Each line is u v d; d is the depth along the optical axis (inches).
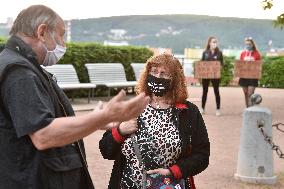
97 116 118.0
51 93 131.3
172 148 167.8
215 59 649.0
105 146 170.9
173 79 170.1
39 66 129.6
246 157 333.1
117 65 783.7
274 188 323.6
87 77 759.7
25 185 125.6
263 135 324.5
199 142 172.4
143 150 167.3
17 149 125.8
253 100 332.8
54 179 128.6
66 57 733.3
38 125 119.4
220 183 330.6
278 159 402.9
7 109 125.0
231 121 608.4
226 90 1059.3
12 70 123.3
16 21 131.3
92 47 767.1
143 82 171.5
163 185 167.2
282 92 1064.8
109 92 752.3
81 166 136.0
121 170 171.8
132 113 118.8
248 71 684.1
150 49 862.5
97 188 307.7
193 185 175.3
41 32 130.0
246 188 322.0
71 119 119.1
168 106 171.5
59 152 130.9
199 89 1028.5
